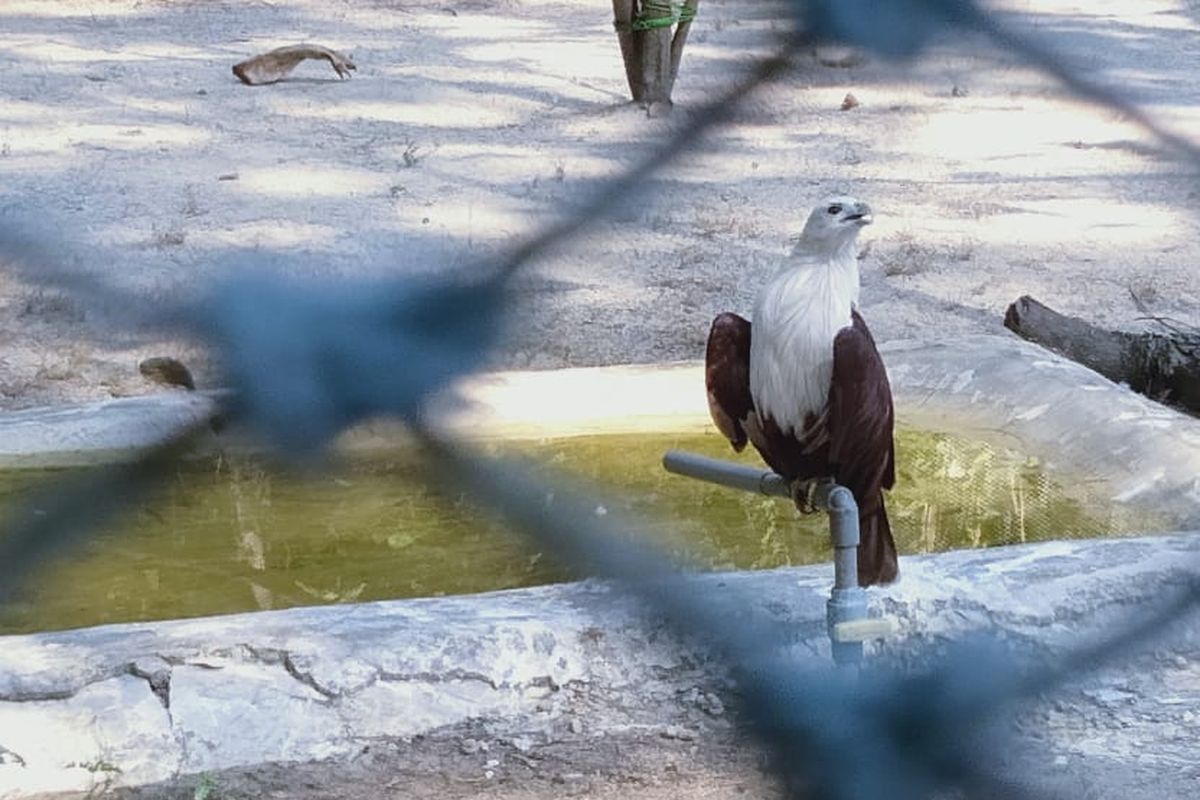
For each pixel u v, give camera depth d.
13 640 7.19
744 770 6.68
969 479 10.59
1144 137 6.37
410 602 7.70
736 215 16.83
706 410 11.45
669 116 5.36
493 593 7.81
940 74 14.64
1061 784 6.41
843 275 5.64
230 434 4.87
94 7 30.69
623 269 14.85
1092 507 10.14
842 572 5.71
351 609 7.58
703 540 9.20
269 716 6.95
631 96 21.34
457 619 7.47
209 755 6.80
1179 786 6.44
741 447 6.14
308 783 6.70
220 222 15.46
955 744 6.39
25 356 11.90
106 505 5.20
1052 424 11.17
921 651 7.25
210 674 7.04
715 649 7.34
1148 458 10.40
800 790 6.37
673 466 6.11
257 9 30.80
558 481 9.95
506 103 22.12
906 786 6.27
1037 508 10.16
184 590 8.55
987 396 11.69
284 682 7.07
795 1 4.94
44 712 6.81
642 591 7.56
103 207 16.06
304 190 17.11
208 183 17.47
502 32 29.00
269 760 6.82
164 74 24.27
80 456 9.70
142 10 30.50
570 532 7.78
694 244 15.70
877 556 5.97
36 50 26.14
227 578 8.73
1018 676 7.07
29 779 6.59
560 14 31.16
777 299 5.65
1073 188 18.89
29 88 23.09
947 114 22.02
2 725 6.74
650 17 20.16
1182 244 16.83
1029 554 8.05
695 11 20.28
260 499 9.15
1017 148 20.59
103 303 4.76
